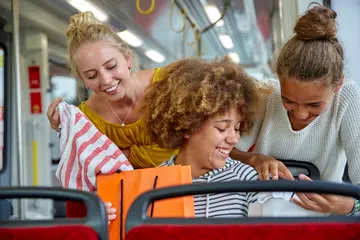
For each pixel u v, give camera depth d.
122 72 1.71
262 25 6.17
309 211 1.44
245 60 10.09
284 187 0.87
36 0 4.80
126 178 1.32
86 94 2.04
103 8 4.98
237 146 1.72
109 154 1.48
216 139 1.30
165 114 1.34
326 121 1.58
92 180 1.44
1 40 4.34
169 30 6.32
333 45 1.38
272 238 0.82
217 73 1.29
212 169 1.38
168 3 4.80
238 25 6.27
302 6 2.37
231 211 1.31
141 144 1.83
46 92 5.65
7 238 0.86
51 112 1.58
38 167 5.60
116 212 1.30
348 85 1.55
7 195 0.90
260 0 4.69
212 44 7.81
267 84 1.60
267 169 1.44
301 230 0.82
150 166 1.82
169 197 0.89
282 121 1.62
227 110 1.28
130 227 0.85
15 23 4.32
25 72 5.61
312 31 1.36
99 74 1.68
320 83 1.33
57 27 5.68
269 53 8.79
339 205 1.38
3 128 4.50
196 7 5.07
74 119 1.54
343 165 1.75
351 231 0.81
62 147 1.52
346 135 1.57
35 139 5.61
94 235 0.85
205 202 1.33
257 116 1.50
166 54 8.30
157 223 0.85
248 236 0.83
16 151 4.61
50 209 5.30
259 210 1.40
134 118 1.86
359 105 1.53
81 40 1.68
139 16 5.34
